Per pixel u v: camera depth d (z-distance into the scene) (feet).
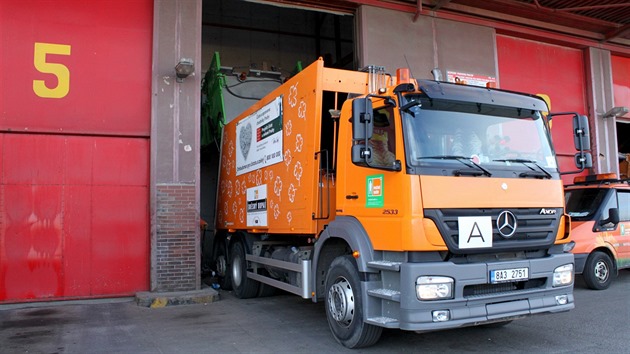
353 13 39.70
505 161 17.62
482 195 16.52
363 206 17.84
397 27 39.81
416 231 15.51
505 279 16.30
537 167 18.11
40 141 29.07
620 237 31.83
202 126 42.98
